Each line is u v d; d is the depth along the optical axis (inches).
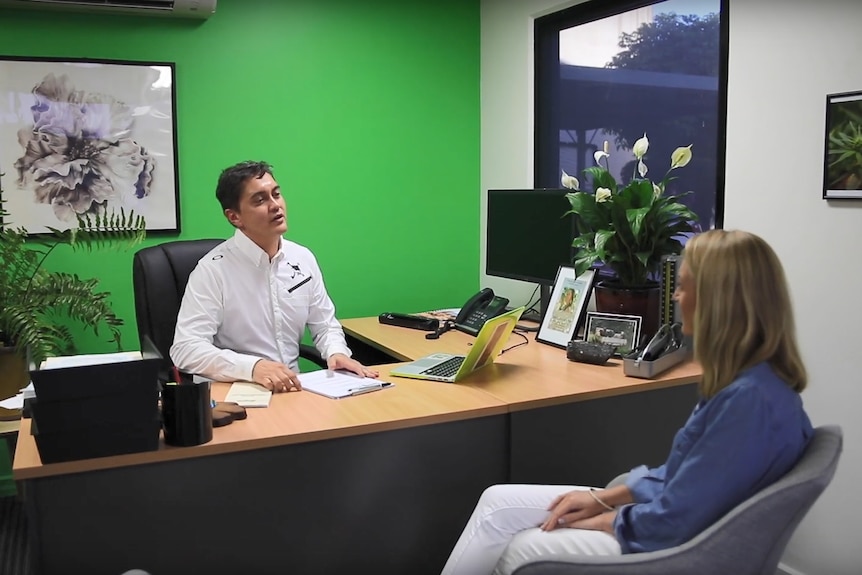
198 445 67.6
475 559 73.0
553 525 67.2
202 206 137.6
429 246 155.3
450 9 151.9
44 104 125.9
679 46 117.1
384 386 87.7
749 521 52.8
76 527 64.9
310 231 145.3
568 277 111.9
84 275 131.0
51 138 126.7
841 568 95.7
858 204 90.0
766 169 100.9
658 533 58.7
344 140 145.9
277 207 98.9
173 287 106.0
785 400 56.2
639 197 102.0
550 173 146.1
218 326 99.9
